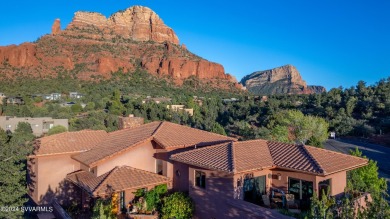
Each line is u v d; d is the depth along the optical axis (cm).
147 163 1981
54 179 1983
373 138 6381
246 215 1372
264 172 1622
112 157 1853
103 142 2197
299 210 1469
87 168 1978
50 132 5197
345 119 7275
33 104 8569
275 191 1627
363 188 1944
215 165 1508
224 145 1786
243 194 1517
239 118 7769
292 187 1588
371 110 7725
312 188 1488
